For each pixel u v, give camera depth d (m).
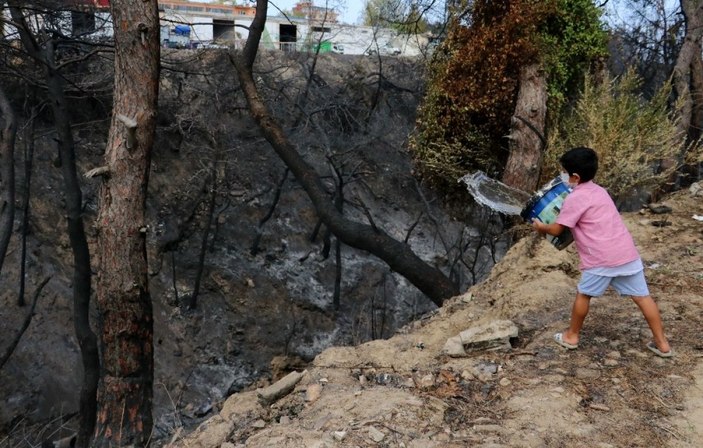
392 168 23.09
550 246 5.97
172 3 26.31
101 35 15.88
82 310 9.55
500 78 7.86
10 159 10.30
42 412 14.47
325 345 19.19
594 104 6.79
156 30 7.36
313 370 4.39
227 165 21.34
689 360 3.87
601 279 3.87
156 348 17.23
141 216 7.34
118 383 7.21
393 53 24.77
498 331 4.41
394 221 23.64
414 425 3.36
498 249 21.47
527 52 7.67
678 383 3.60
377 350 4.61
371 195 23.88
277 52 23.67
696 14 12.12
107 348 7.27
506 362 4.15
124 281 7.17
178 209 20.72
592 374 3.82
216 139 19.58
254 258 20.80
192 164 21.42
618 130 6.53
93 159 20.06
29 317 12.52
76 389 15.29
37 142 19.27
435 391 3.83
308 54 22.59
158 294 18.58
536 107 7.54
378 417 3.46
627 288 3.93
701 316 4.56
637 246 6.43
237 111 21.78
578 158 3.93
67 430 14.03
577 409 3.44
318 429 3.44
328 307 20.17
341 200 19.56
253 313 19.20
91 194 19.22
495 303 5.48
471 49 8.00
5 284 16.67
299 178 10.77
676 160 7.68
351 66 25.12
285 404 3.95
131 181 7.23
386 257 10.02
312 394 3.98
